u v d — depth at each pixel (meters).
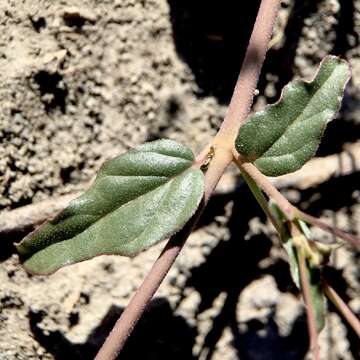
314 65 0.18
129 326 0.13
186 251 0.17
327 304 0.18
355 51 0.18
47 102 0.17
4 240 0.17
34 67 0.17
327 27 0.18
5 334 0.18
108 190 0.13
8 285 0.17
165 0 0.18
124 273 0.17
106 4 0.18
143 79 0.18
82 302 0.17
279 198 0.13
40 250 0.13
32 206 0.17
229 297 0.18
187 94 0.18
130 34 0.18
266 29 0.14
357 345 0.18
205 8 0.18
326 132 0.18
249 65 0.14
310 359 0.18
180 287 0.17
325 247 0.13
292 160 0.13
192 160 0.13
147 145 0.13
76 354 0.17
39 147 0.17
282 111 0.13
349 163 0.17
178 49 0.18
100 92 0.18
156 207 0.13
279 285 0.18
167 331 0.17
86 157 0.18
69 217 0.13
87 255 0.13
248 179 0.14
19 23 0.17
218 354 0.18
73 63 0.17
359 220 0.18
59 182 0.18
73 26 0.17
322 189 0.18
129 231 0.13
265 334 0.18
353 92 0.18
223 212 0.17
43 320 0.17
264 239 0.18
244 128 0.13
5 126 0.17
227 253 0.18
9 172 0.17
